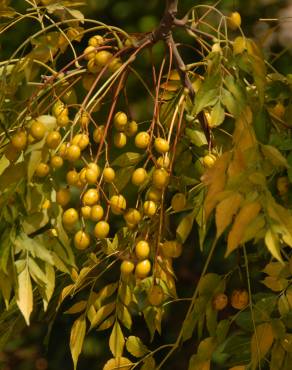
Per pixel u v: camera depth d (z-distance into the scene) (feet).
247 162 4.58
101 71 5.01
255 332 5.00
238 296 5.07
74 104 5.18
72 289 5.19
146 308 5.29
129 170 5.10
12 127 4.99
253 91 5.04
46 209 4.85
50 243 4.85
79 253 5.34
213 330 5.03
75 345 5.22
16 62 5.31
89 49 5.14
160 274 5.24
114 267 7.73
